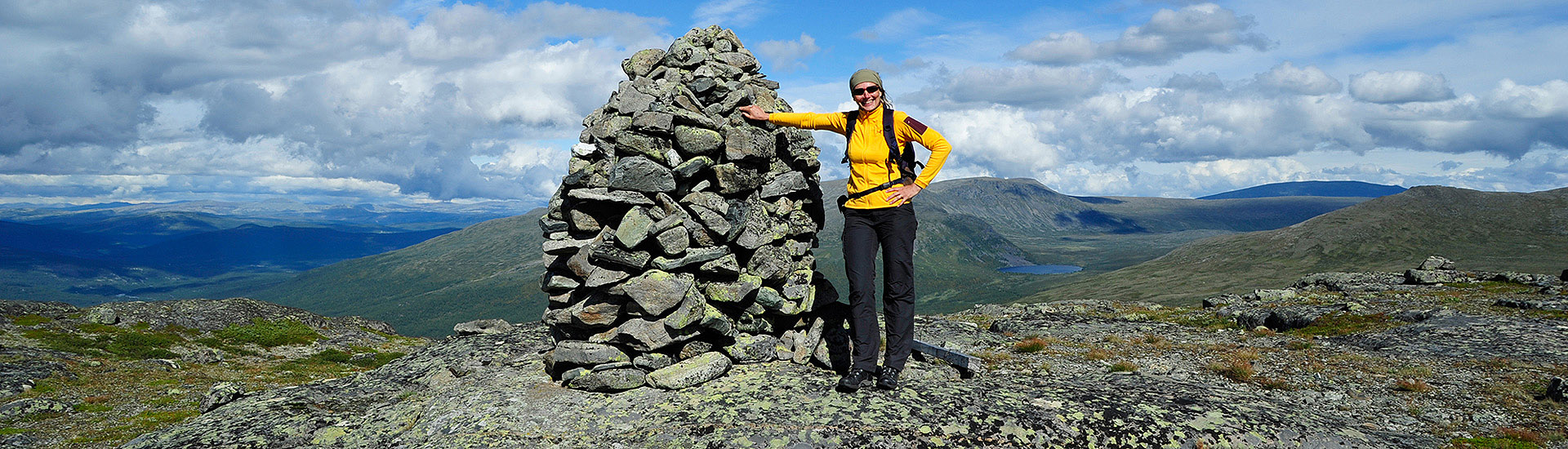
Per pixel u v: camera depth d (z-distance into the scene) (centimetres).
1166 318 2448
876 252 823
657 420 748
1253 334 1662
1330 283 3462
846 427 694
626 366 865
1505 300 2144
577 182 945
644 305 839
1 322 4650
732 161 927
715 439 686
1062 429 688
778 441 675
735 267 899
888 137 774
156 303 5616
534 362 1020
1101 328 1703
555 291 982
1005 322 1820
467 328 2316
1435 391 994
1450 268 3656
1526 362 1176
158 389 3036
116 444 1828
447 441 741
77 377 3338
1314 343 1591
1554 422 838
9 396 2756
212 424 841
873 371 800
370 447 763
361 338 5797
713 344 920
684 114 903
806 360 922
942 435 680
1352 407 922
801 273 1007
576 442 716
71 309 5294
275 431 803
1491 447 755
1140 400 762
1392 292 2961
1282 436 686
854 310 805
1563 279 2848
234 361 4438
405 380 1057
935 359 962
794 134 1029
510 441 722
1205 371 1151
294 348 5153
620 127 959
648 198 883
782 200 992
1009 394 779
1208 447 665
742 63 1051
